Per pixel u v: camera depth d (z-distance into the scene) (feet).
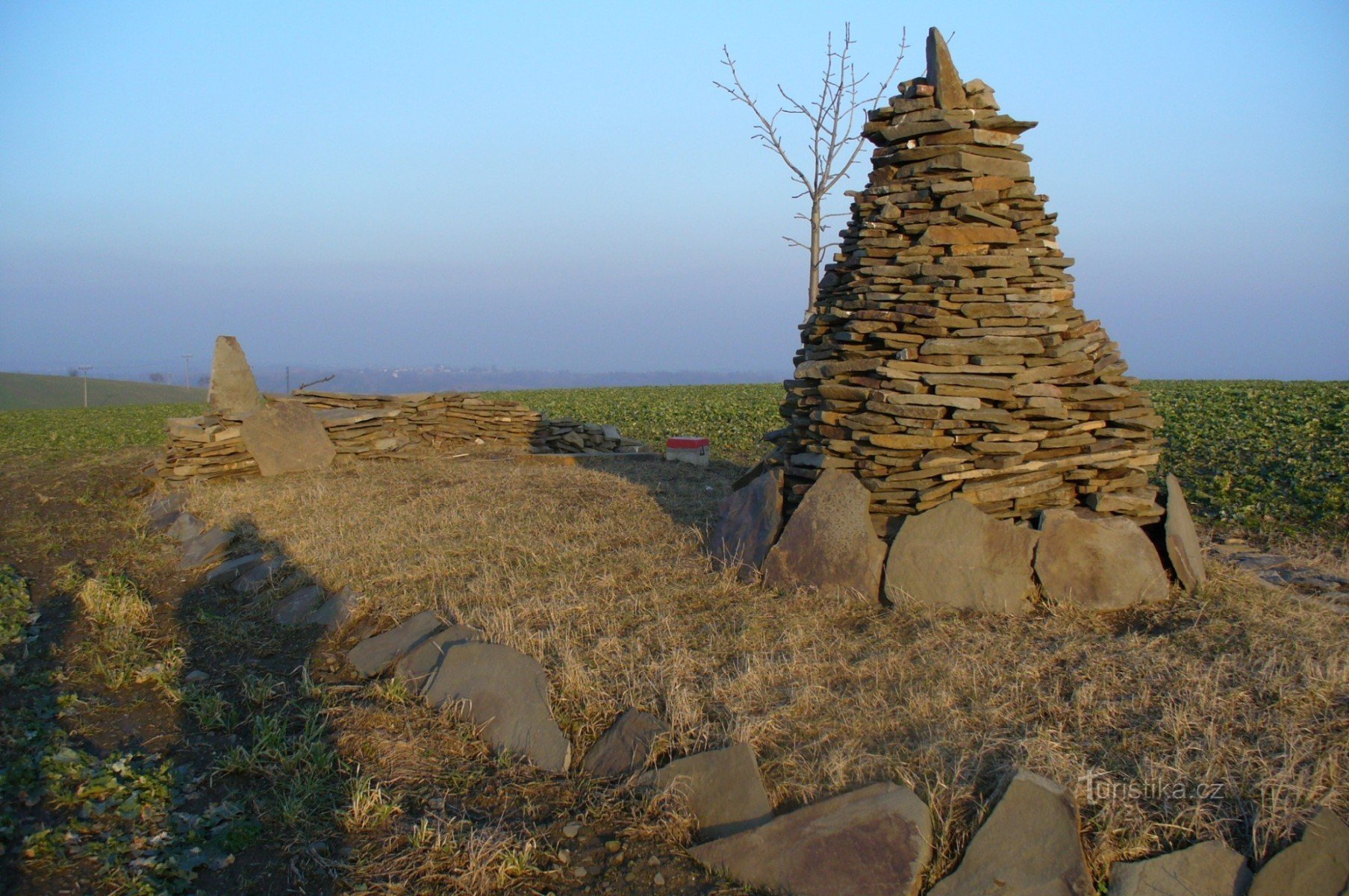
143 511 38.19
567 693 16.35
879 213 23.52
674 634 18.98
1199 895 11.02
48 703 18.30
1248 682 15.47
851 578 20.80
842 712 15.06
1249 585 20.88
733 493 25.35
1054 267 22.91
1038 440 21.62
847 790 12.80
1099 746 13.60
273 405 43.39
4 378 251.39
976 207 22.53
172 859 12.67
